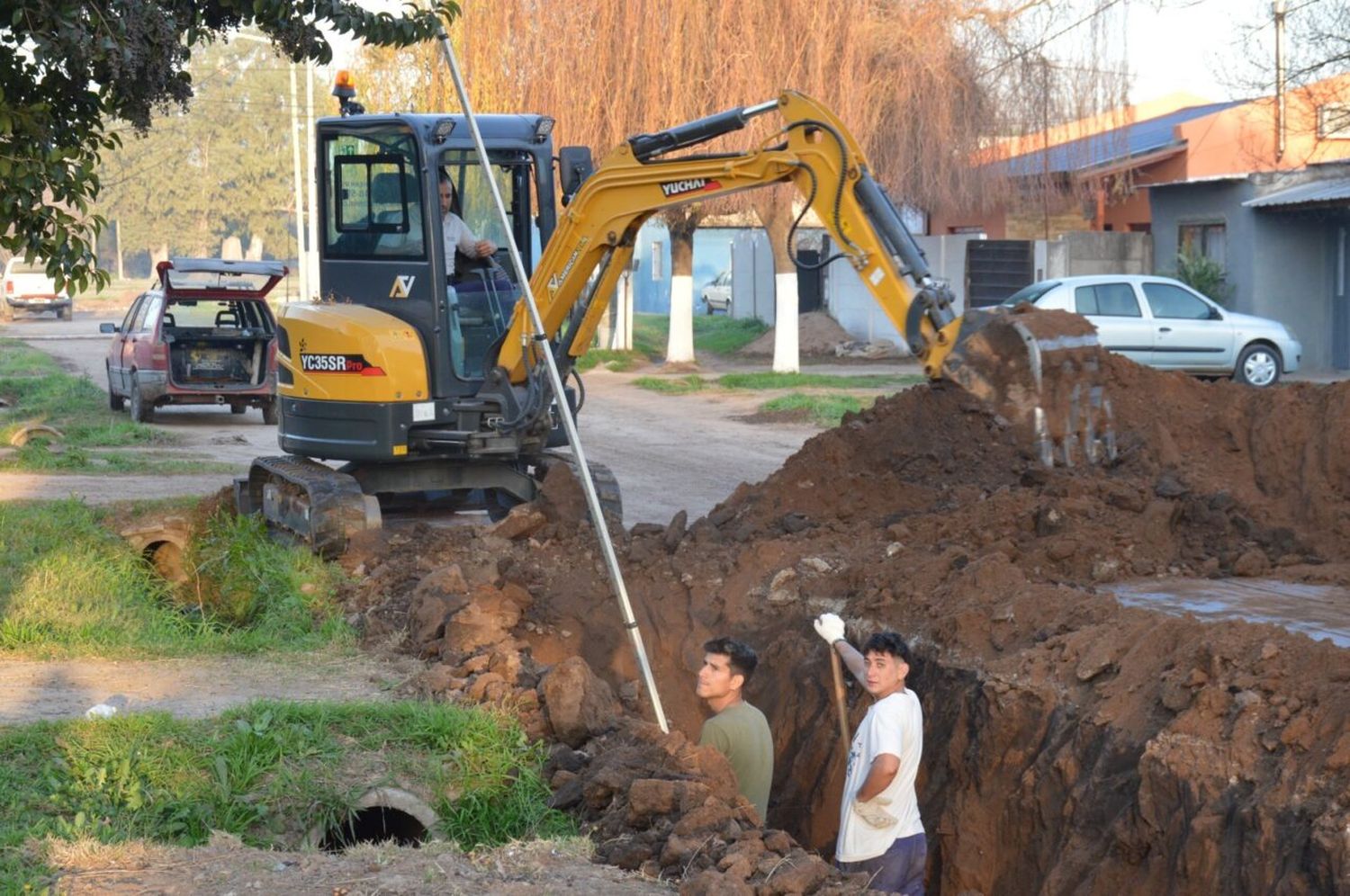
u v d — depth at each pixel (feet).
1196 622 23.16
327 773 21.24
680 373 97.86
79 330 158.81
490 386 36.63
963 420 39.63
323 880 17.34
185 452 61.62
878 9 84.23
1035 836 22.98
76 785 20.04
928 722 26.32
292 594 33.04
